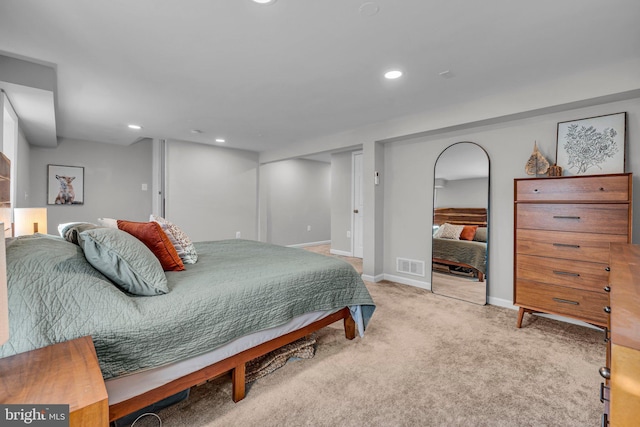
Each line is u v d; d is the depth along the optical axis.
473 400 1.68
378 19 1.72
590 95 2.38
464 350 2.24
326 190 7.68
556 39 1.92
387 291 3.72
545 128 2.86
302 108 3.29
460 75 2.46
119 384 1.21
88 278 1.26
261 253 2.65
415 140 3.89
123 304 1.26
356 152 6.06
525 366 2.02
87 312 1.15
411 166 3.93
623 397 0.55
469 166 3.39
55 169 4.60
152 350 1.26
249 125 3.98
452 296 3.50
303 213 7.17
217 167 5.54
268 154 5.90
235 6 1.61
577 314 2.34
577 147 2.65
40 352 0.95
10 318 1.01
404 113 3.46
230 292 1.60
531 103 2.68
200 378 1.48
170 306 1.37
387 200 4.20
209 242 3.27
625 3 1.57
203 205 5.39
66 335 1.07
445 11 1.65
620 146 2.45
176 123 3.87
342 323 2.76
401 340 2.40
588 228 2.29
